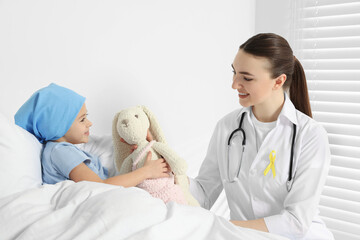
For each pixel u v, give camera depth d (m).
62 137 1.04
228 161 1.26
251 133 1.22
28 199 0.78
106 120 1.33
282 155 1.14
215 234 0.75
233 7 2.09
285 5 2.16
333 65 2.05
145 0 1.45
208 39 1.90
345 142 2.07
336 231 2.16
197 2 1.76
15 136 0.89
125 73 1.39
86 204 0.74
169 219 0.74
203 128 1.95
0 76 1.00
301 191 1.08
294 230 1.06
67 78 1.18
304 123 1.15
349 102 2.04
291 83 1.24
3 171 0.83
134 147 1.09
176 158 1.06
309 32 2.09
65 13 1.15
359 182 2.06
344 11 1.96
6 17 1.00
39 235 0.68
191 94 1.81
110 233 0.67
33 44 1.07
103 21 1.28
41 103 0.98
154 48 1.52
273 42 1.05
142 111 1.13
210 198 1.36
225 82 2.16
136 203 0.74
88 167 0.99
